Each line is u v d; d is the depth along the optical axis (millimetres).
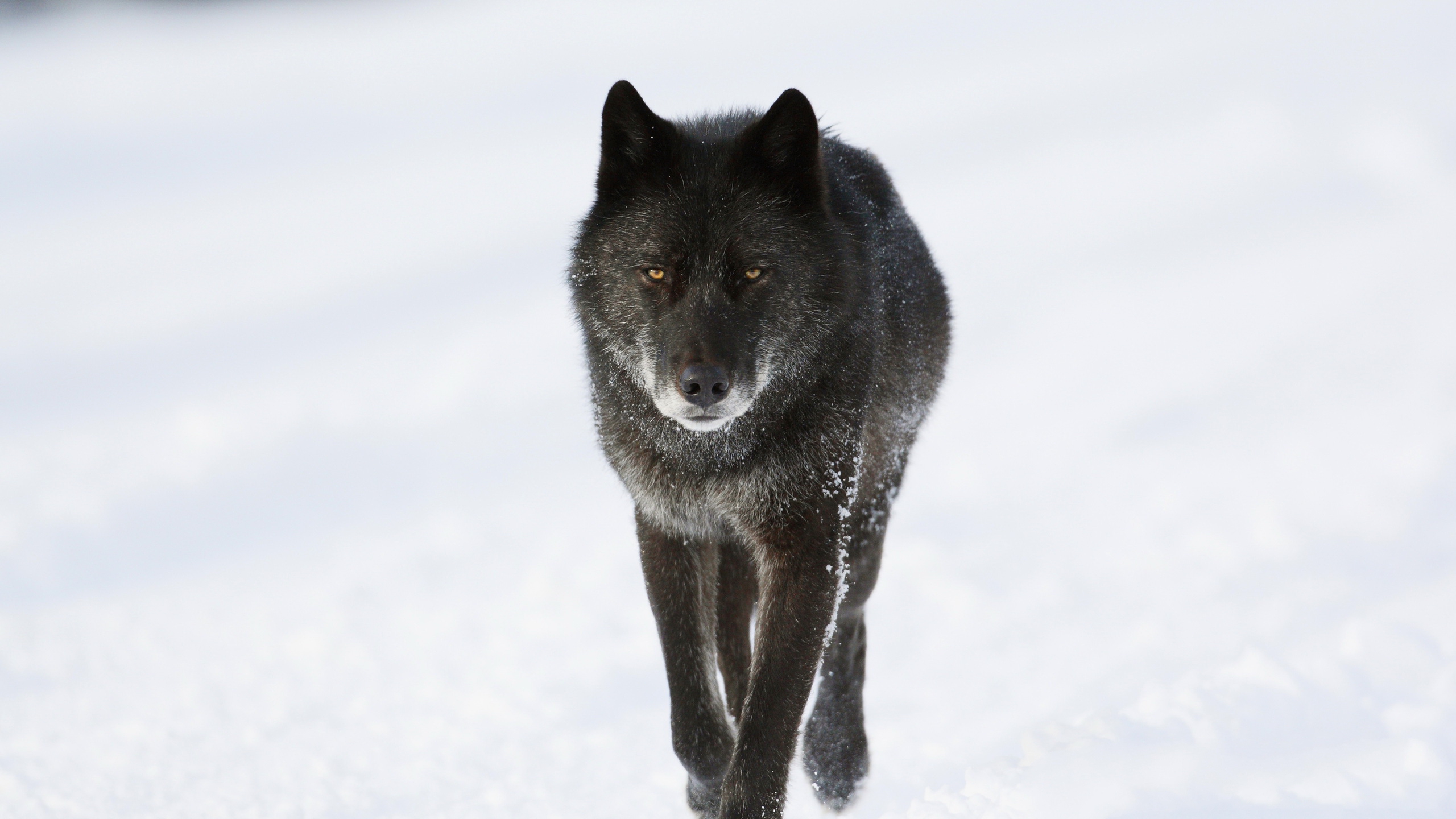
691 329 9898
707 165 10500
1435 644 12422
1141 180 52469
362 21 180750
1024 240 45812
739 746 10383
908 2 143125
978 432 27891
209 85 123812
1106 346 33406
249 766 13820
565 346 35906
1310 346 30984
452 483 26547
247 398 33438
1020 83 83938
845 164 12312
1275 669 11406
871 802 12359
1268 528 19422
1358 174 49969
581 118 90750
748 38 128625
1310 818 8883
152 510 25172
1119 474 24047
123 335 42594
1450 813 8984
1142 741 10352
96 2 190250
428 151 84062
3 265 57125
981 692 15031
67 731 15062
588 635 17672
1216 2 118438
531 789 12805
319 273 50219
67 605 20516
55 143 93625
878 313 11172
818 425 10570
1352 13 98875
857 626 12445
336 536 23703
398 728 14812
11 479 27000
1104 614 17141
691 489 10875
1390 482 21250
